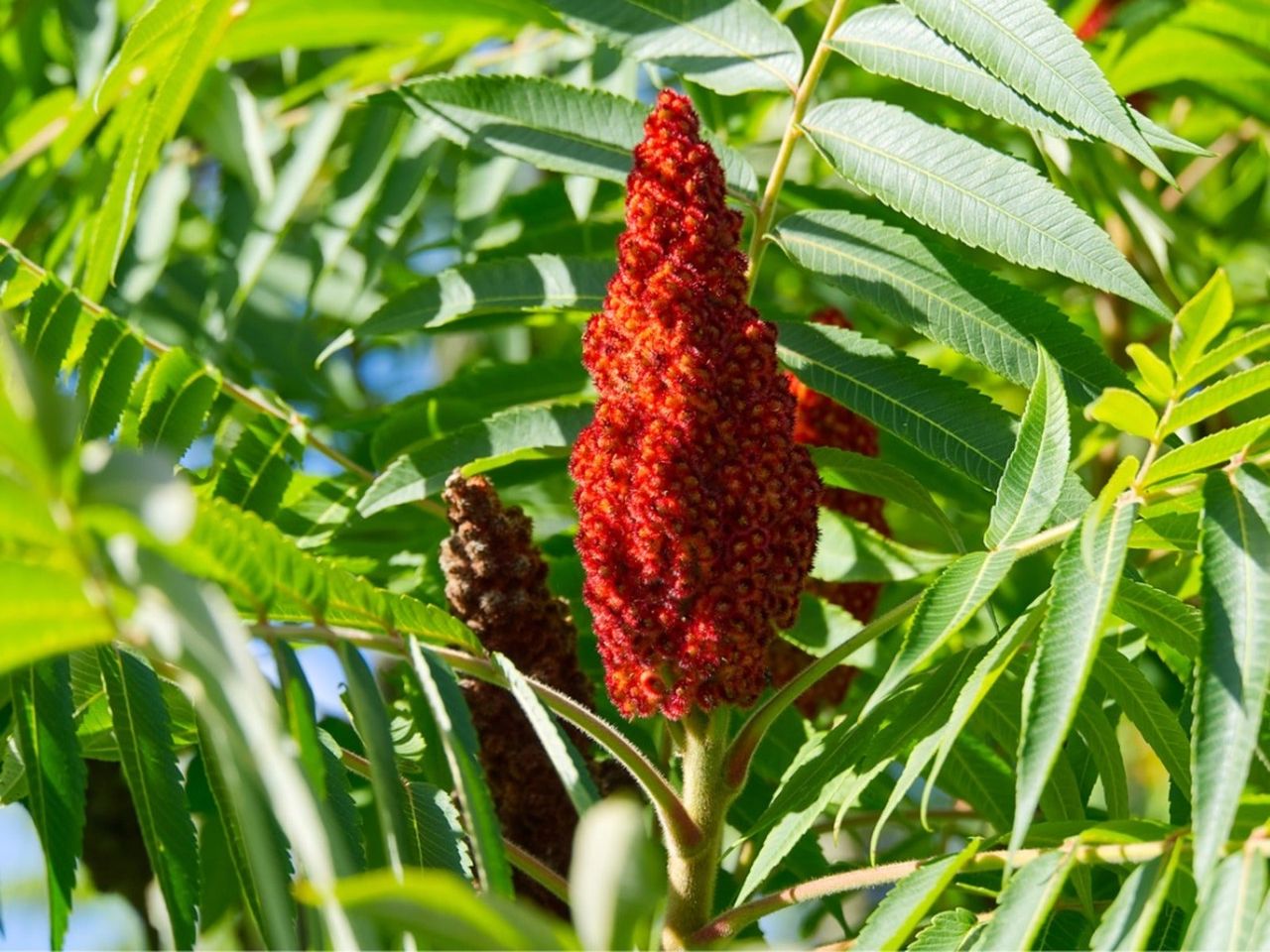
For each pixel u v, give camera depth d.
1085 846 2.40
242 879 2.56
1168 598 2.84
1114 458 4.99
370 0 4.63
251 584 2.26
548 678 3.34
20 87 5.40
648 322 2.84
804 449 2.91
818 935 5.79
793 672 3.90
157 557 1.73
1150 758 7.00
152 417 3.36
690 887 2.92
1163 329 5.26
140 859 5.06
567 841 3.39
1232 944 2.16
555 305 3.58
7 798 3.03
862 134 3.25
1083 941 2.72
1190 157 5.88
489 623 3.32
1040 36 2.96
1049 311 3.13
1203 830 2.15
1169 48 4.85
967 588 2.56
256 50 4.79
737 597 2.82
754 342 2.83
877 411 3.18
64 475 1.62
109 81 3.73
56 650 1.76
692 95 4.88
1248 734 2.20
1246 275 5.89
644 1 3.57
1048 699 2.28
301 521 4.04
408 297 3.65
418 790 2.76
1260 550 2.36
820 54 3.34
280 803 1.66
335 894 1.66
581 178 4.37
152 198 5.05
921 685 2.91
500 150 3.61
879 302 3.23
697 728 2.92
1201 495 2.61
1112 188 4.54
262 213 4.84
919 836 4.45
